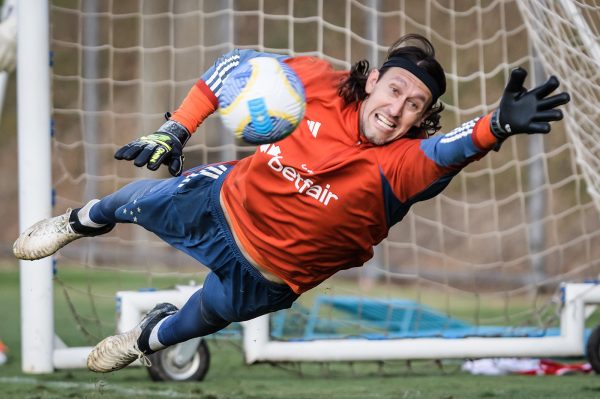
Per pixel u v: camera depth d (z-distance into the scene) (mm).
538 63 36531
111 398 21859
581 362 29266
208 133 54375
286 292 14547
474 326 32906
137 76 60531
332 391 23484
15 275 54625
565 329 25828
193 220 14414
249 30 55000
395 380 25812
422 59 13156
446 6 47875
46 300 25672
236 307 14789
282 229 13703
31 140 24922
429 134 14164
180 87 60250
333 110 13312
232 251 14258
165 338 15844
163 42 60656
